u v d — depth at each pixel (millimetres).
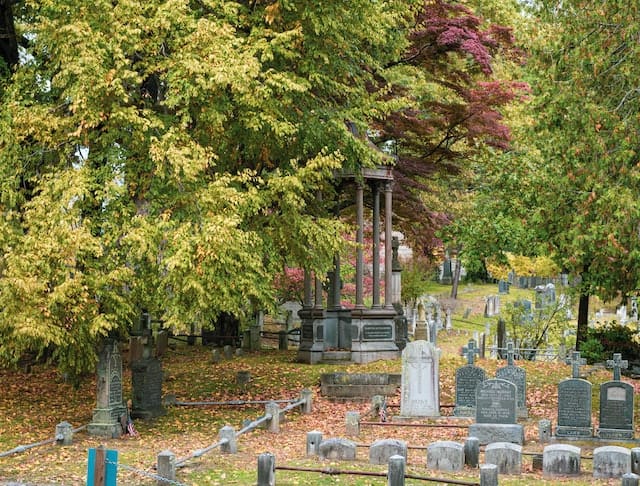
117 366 20281
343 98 26359
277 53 22766
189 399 25188
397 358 31906
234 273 19531
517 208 30938
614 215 20141
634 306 46625
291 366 30734
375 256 32188
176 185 19656
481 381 21109
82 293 18109
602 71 21000
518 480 15641
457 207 40188
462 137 34656
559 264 29234
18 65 23141
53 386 26953
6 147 20203
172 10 19938
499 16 35344
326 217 26359
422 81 32094
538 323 35156
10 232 19094
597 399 24938
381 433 20562
